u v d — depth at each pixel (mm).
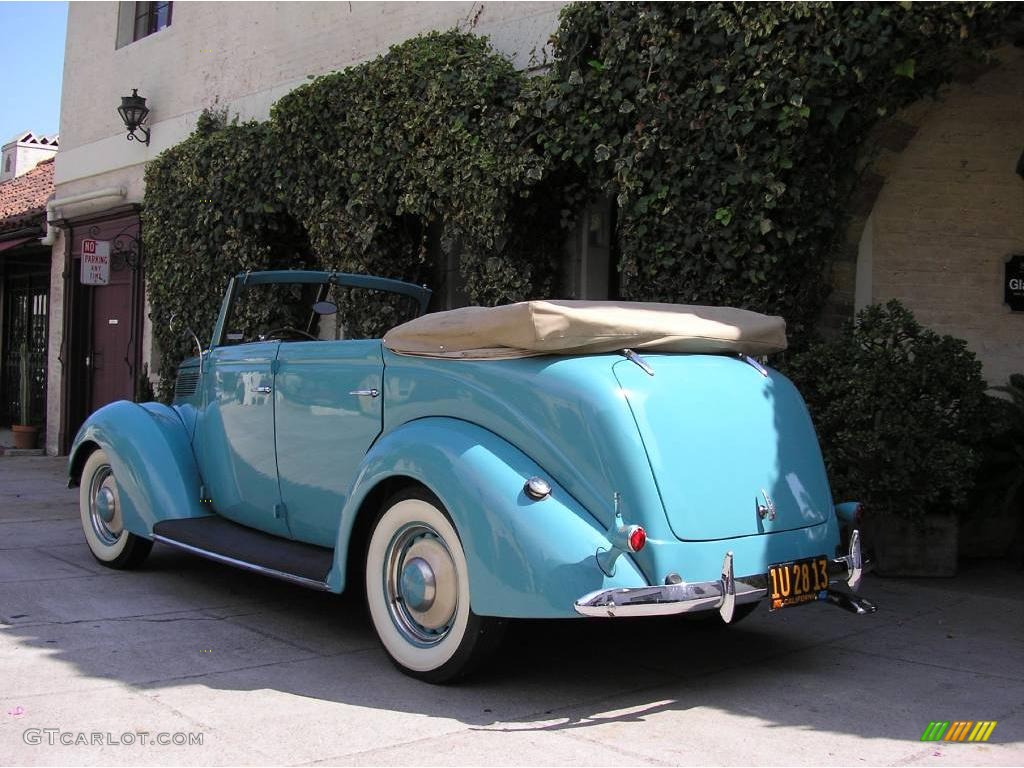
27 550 6656
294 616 5008
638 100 6645
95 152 13289
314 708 3607
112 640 4484
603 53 6883
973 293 7066
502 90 7797
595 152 6992
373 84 8555
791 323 6305
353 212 8836
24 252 15289
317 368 4773
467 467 3691
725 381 4059
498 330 3852
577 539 3480
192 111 11844
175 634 4613
